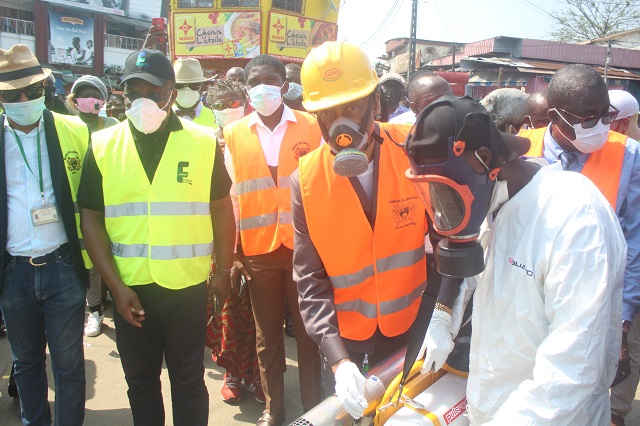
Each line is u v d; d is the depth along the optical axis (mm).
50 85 4883
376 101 2053
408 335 2223
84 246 2582
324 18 14422
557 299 1283
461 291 1798
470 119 1263
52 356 2711
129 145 2445
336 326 1979
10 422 3199
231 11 13445
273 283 3002
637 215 2510
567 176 1373
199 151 2523
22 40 28984
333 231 2064
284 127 3113
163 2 33281
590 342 1239
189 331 2541
